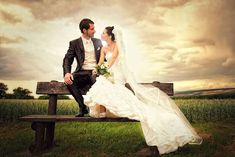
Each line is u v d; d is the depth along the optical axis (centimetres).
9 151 470
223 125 719
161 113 419
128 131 646
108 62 459
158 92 447
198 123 754
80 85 479
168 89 495
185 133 398
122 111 413
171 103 441
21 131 680
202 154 434
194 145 488
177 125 404
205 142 516
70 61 481
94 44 486
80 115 445
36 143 448
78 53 479
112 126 714
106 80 439
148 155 436
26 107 823
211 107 803
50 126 493
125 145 502
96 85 433
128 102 421
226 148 485
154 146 416
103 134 614
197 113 798
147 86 458
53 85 495
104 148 487
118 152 459
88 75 475
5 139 580
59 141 543
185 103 841
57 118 423
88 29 478
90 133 630
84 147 495
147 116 408
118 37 462
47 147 488
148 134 400
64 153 455
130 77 454
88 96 426
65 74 464
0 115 794
